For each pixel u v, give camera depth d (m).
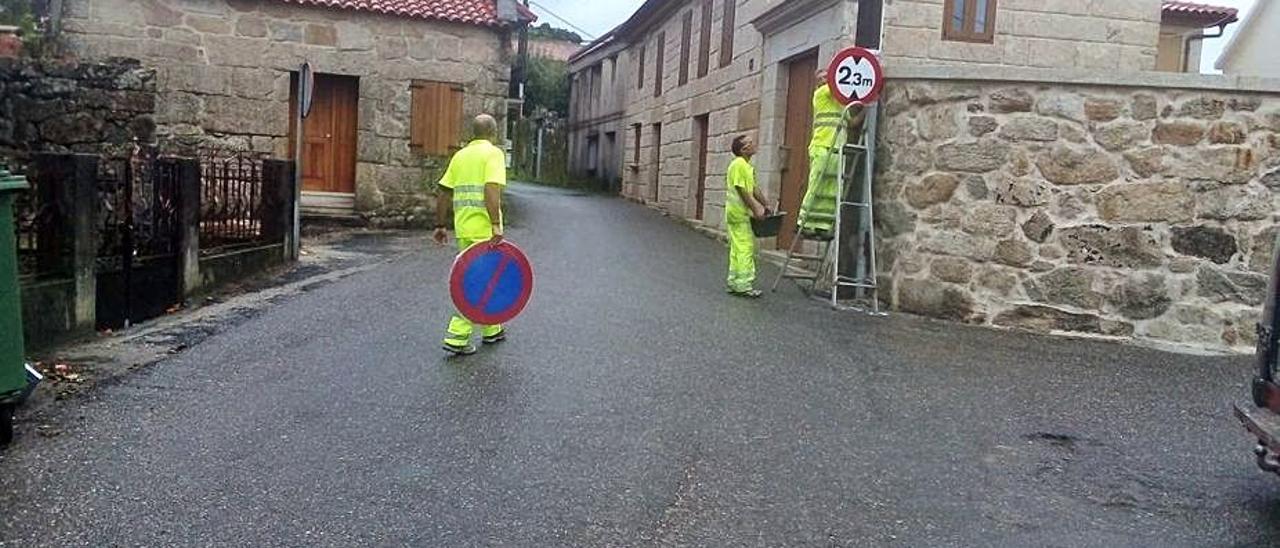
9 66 11.66
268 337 7.71
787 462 5.21
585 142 34.97
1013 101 9.29
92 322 7.63
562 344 7.66
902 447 5.54
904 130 9.95
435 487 4.70
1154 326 9.02
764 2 15.68
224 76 15.80
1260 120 8.77
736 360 7.39
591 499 4.61
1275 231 8.79
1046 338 8.97
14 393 5.16
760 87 15.77
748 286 10.40
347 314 8.65
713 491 4.77
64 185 7.37
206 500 4.48
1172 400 6.83
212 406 5.88
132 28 15.46
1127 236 9.05
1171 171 8.93
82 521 4.22
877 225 10.35
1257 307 8.83
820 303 10.21
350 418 5.69
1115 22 13.72
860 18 10.48
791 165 14.84
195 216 9.23
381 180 16.39
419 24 16.33
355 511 4.40
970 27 13.35
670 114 22.55
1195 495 4.96
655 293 10.27
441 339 7.75
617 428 5.65
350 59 16.16
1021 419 6.20
